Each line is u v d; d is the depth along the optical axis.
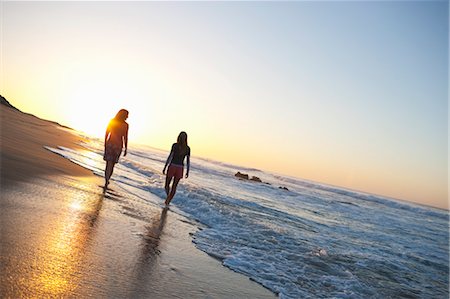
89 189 7.20
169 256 4.24
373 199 44.72
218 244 5.69
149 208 7.27
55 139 21.23
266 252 5.85
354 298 4.44
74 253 3.28
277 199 20.38
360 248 8.63
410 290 5.60
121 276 3.11
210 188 16.83
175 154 8.42
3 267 2.52
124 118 8.02
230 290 3.70
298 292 4.23
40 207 4.51
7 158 7.59
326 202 26.34
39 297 2.28
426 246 11.73
